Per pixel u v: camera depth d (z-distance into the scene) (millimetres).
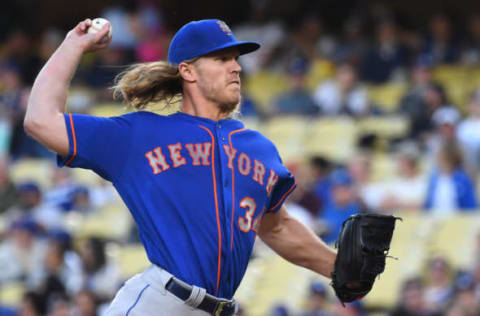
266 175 13383
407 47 50562
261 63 55906
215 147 13086
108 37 13125
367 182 38312
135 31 53719
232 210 12867
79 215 41531
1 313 35719
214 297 12648
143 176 12781
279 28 58000
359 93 47062
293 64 52219
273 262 35625
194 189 12789
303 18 60188
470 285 29328
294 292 34062
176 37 13406
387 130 44625
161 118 13148
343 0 60156
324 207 36219
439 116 43062
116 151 12758
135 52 53719
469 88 48750
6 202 42188
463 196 36344
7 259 37625
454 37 52781
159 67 13453
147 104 13742
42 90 12641
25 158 49500
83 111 49750
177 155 12875
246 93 49344
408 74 49688
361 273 13227
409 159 37750
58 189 42938
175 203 12695
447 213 36344
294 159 42188
